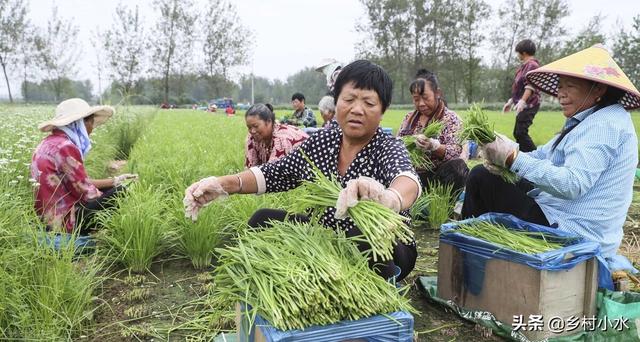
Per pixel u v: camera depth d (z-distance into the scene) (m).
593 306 2.98
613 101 3.19
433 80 5.67
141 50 45.56
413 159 5.49
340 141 2.82
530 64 8.24
